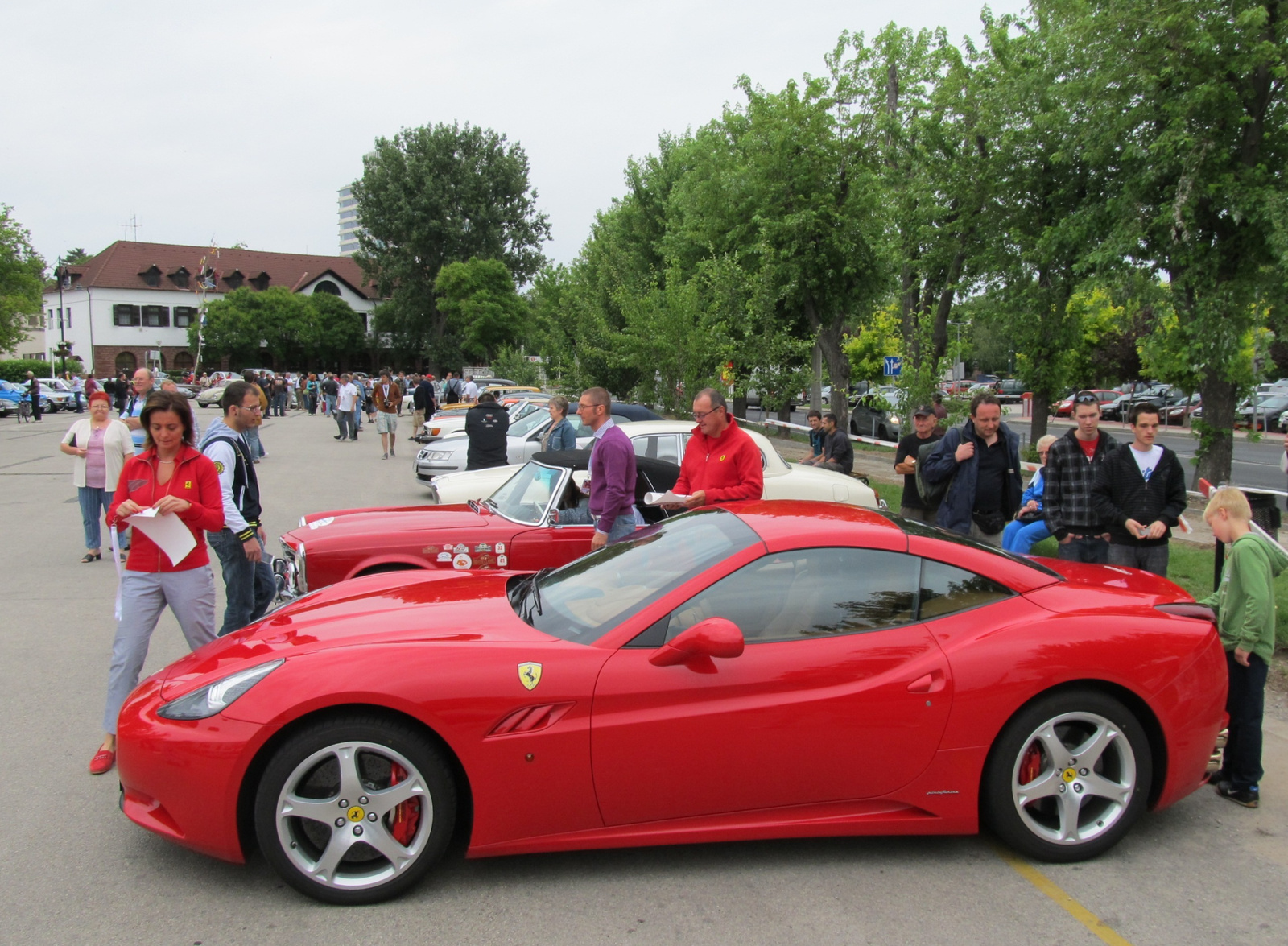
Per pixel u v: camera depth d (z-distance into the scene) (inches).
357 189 2496.3
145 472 174.9
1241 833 151.3
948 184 712.4
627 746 127.4
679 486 251.9
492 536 239.0
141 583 173.2
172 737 124.4
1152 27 494.6
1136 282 550.0
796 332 810.2
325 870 123.3
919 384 548.7
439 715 123.7
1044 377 735.7
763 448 322.7
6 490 580.7
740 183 735.7
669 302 613.6
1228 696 162.7
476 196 2474.2
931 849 142.9
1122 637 140.3
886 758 133.5
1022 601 144.5
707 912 123.0
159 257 3166.8
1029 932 119.5
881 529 148.6
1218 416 551.8
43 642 250.7
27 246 1979.6
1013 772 136.2
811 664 133.2
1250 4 474.6
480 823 125.9
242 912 122.0
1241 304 510.6
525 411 740.7
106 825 146.7
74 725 189.5
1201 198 507.8
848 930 119.2
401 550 233.0
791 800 133.1
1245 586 157.8
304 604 163.3
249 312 2876.5
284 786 122.2
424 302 2507.4
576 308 914.7
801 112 713.6
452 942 115.2
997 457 257.3
